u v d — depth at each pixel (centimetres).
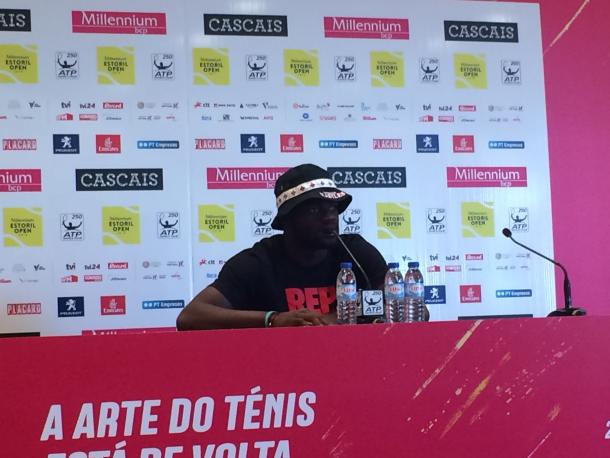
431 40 382
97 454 155
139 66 354
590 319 179
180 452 158
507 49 389
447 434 169
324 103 370
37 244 342
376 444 166
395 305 229
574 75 393
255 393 162
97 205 347
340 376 166
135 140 352
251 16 365
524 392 174
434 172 377
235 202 359
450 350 171
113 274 347
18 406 152
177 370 159
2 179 340
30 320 339
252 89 363
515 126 387
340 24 373
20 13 345
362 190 370
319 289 247
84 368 155
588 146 392
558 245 386
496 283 379
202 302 234
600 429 176
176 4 359
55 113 346
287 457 163
